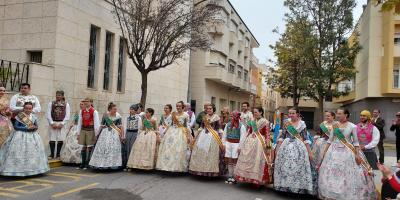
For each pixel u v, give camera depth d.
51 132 9.80
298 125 7.31
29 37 12.68
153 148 8.97
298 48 23.81
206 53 28.52
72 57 13.12
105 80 15.41
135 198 6.59
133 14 13.20
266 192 7.55
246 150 7.73
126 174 8.72
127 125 9.52
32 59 12.95
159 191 7.19
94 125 9.06
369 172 6.75
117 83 16.12
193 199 6.69
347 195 6.54
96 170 9.06
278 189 7.23
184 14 13.94
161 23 13.27
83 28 13.66
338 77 24.23
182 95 23.98
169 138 8.80
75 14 13.20
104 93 15.00
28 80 11.24
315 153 8.09
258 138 7.68
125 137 9.44
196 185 7.88
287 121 7.41
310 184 7.01
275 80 29.56
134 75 17.27
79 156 9.51
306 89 24.72
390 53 24.03
